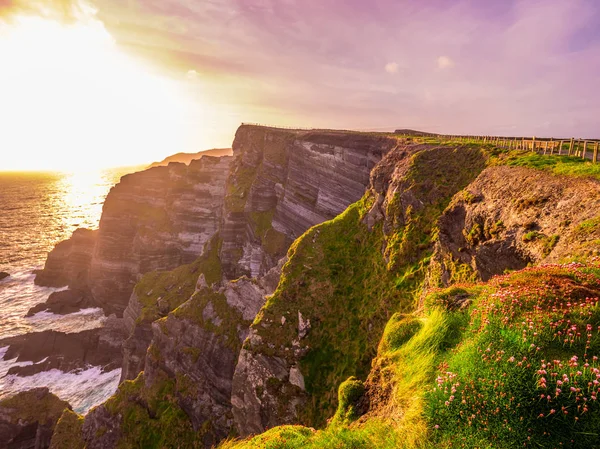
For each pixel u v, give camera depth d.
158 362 50.12
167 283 84.19
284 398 31.78
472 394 8.01
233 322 46.28
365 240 41.72
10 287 116.19
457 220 29.48
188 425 43.41
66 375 73.69
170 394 47.09
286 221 77.62
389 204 38.94
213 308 48.91
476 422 7.61
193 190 102.81
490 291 12.00
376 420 10.89
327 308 36.16
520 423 7.12
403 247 34.41
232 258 84.44
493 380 7.94
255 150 99.50
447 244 28.58
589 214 17.84
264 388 33.12
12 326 89.94
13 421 53.44
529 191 24.08
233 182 96.56
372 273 37.03
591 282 10.72
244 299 48.03
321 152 70.81
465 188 31.89
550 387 7.33
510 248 21.31
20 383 70.12
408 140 54.19
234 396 35.75
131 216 103.50
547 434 6.92
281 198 80.12
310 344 33.84
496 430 7.29
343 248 42.25
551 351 8.38
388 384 12.10
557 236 18.38
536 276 11.81
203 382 44.50
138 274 97.94
